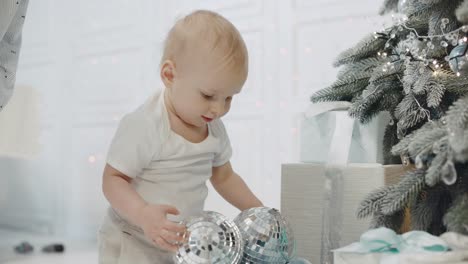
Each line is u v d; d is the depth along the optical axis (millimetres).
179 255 874
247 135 2129
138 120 1023
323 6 1983
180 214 1067
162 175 1050
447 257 803
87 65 2598
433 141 881
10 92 1419
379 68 1142
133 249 1023
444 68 1100
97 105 2549
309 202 1188
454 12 1069
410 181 951
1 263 1939
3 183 2838
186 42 1001
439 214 993
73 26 2650
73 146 2613
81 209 2555
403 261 814
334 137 1158
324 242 1136
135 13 2447
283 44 2064
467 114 836
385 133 1193
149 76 2381
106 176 1014
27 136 1594
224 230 882
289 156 2020
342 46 1936
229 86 994
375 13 1862
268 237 914
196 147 1064
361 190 1107
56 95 2682
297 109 2016
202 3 2266
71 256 2090
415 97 1082
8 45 1392
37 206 2736
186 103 1015
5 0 1296
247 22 2148
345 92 1262
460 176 943
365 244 879
